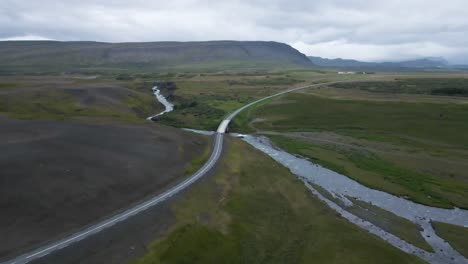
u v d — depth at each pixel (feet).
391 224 156.87
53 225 118.01
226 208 154.40
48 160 161.68
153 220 131.44
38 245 106.83
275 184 195.31
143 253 111.96
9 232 109.50
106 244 112.88
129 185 157.79
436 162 248.52
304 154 270.46
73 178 149.38
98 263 104.12
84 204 134.00
